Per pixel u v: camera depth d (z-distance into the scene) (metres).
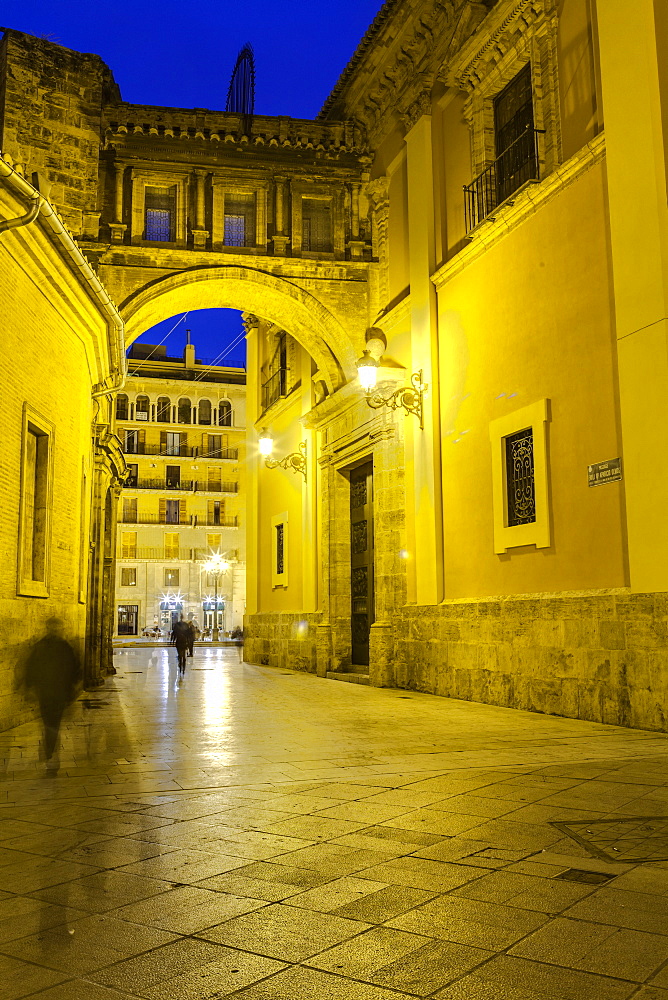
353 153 18.86
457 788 6.05
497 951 3.12
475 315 13.95
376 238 18.59
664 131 9.63
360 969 2.99
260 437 21.88
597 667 10.12
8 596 9.72
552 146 12.02
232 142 18.22
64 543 12.30
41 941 3.29
